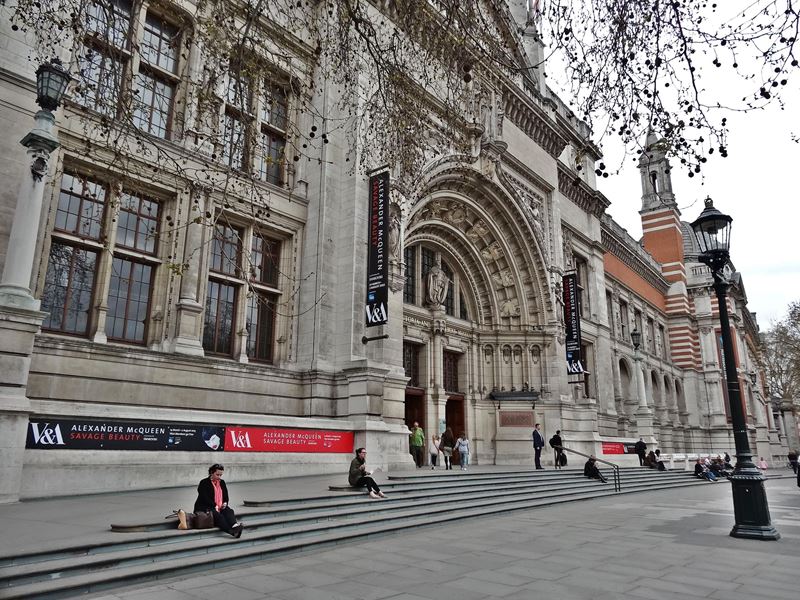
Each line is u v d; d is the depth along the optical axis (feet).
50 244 41.68
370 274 57.36
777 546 30.42
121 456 36.50
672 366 168.76
